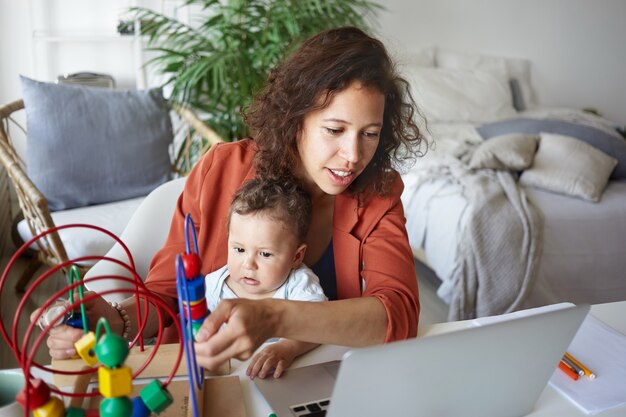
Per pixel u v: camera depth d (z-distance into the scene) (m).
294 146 1.00
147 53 3.30
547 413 0.76
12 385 0.65
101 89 2.41
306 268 1.03
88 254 1.97
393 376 0.60
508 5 4.15
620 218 2.33
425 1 3.93
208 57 2.59
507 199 2.30
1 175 2.95
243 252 0.99
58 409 0.57
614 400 0.79
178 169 2.60
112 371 0.55
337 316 0.81
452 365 0.63
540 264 2.24
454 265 2.22
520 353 0.66
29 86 2.25
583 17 4.37
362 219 1.05
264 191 0.98
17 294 2.36
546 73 4.39
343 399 0.59
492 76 3.76
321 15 2.76
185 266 0.64
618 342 0.93
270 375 0.82
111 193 2.33
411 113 1.04
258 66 2.74
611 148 2.69
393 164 1.11
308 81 0.89
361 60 0.86
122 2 3.21
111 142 2.32
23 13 3.09
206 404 0.74
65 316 0.78
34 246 2.13
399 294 0.94
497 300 2.19
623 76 4.61
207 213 1.07
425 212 2.46
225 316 0.67
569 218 2.29
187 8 3.26
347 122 0.87
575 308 0.66
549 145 2.58
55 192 2.23
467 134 3.16
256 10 2.80
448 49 4.05
